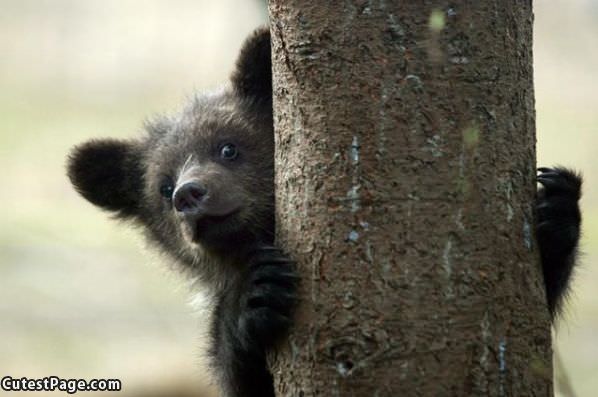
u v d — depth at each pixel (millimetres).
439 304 8938
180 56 38344
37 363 26375
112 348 26859
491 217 9109
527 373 9141
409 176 9023
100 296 29375
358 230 9055
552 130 34406
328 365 9078
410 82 9055
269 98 13320
